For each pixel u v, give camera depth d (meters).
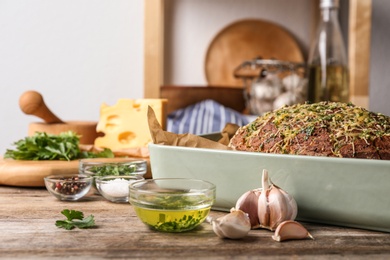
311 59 2.14
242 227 0.78
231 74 2.76
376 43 2.23
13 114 2.36
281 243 0.77
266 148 0.94
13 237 0.80
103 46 2.34
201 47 2.75
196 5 2.73
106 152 1.38
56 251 0.73
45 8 2.32
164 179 0.91
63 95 2.35
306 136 0.91
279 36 2.76
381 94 2.24
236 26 2.75
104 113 1.55
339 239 0.79
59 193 1.07
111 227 0.86
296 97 2.19
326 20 2.12
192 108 2.13
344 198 0.82
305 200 0.85
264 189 0.85
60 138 1.35
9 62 2.34
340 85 2.09
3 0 2.31
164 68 2.75
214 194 0.86
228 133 1.20
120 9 2.32
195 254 0.72
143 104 1.52
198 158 0.94
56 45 2.34
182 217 0.81
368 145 0.87
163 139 1.01
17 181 1.21
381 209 0.80
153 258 0.71
